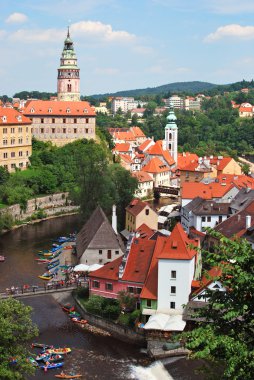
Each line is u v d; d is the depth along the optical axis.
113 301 104.94
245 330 34.19
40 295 110.69
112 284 105.38
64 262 138.62
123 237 153.00
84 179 169.88
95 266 123.19
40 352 90.94
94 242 126.75
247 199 145.88
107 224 130.38
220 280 35.88
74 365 87.31
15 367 62.81
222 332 33.97
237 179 187.88
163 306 97.00
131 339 96.12
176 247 96.62
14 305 65.69
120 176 172.62
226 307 33.78
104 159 181.75
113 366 87.31
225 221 131.00
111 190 167.62
